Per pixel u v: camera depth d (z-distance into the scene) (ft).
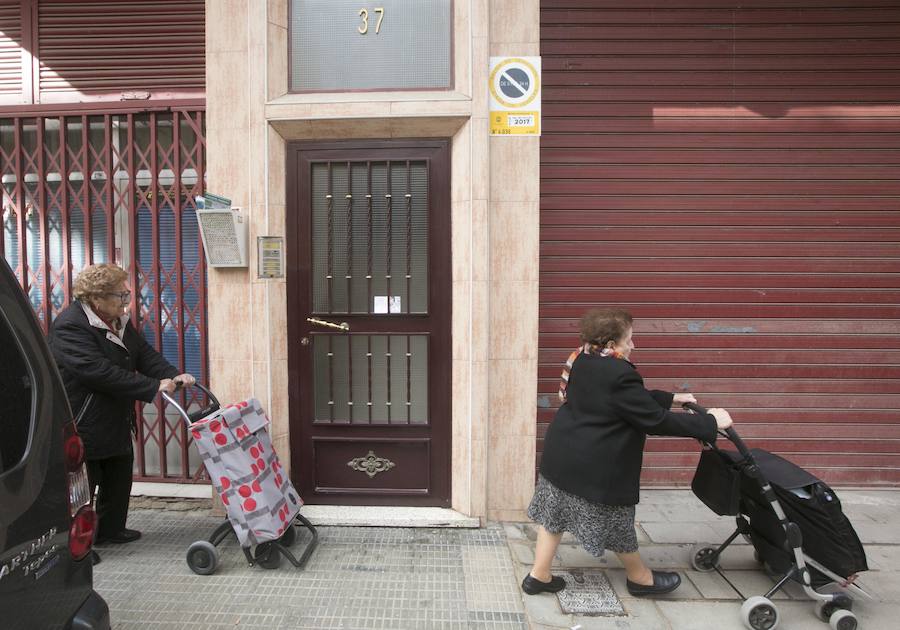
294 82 11.18
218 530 9.51
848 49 12.14
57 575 4.86
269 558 9.20
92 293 8.84
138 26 11.99
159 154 12.10
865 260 12.44
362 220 11.27
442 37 11.01
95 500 9.76
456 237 10.90
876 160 12.28
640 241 12.41
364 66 11.10
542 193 12.32
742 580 9.05
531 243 10.78
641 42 12.16
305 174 11.21
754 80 12.19
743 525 9.07
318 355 11.42
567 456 7.94
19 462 4.56
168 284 12.23
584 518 7.88
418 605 8.29
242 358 11.14
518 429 10.97
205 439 8.60
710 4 12.10
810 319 12.53
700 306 12.51
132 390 8.92
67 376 8.92
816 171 12.30
